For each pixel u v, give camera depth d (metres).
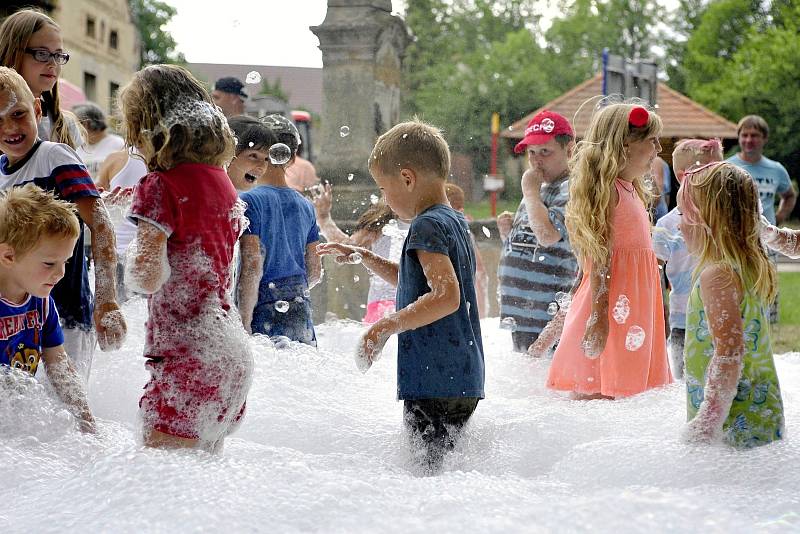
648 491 3.08
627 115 5.11
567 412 4.62
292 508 2.95
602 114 5.21
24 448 3.73
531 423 4.35
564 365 5.11
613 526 2.79
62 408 4.09
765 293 3.87
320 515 2.91
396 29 14.51
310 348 5.64
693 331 3.92
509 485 3.41
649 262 5.11
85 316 4.57
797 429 4.12
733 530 2.77
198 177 3.69
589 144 5.16
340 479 3.24
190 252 3.62
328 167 14.12
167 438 3.60
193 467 3.27
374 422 4.59
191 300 3.63
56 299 4.48
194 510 2.90
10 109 4.30
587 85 24.97
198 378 3.60
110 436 4.10
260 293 5.58
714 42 52.44
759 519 2.91
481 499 3.12
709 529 2.77
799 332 10.46
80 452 3.79
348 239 7.13
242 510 2.92
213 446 3.73
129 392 4.86
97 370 5.04
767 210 11.25
